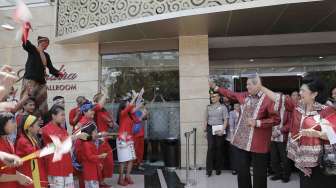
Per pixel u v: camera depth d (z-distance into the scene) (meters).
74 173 5.16
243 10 6.39
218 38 8.58
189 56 8.31
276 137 6.16
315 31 8.08
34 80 4.76
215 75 9.15
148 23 7.13
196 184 6.05
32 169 3.23
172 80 8.61
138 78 8.76
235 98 4.27
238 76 9.10
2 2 8.47
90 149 4.94
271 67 9.05
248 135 3.89
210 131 6.99
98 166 5.10
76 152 5.05
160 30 7.77
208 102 8.15
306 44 8.84
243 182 3.98
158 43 8.58
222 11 6.41
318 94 2.99
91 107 5.64
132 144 6.26
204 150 8.00
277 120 3.75
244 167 3.98
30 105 4.37
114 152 7.93
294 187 5.65
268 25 7.51
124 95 8.73
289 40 8.70
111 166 5.83
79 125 5.03
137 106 6.42
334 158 2.79
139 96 6.56
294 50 8.88
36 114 4.46
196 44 8.30
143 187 5.90
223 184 6.03
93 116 5.54
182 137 8.12
